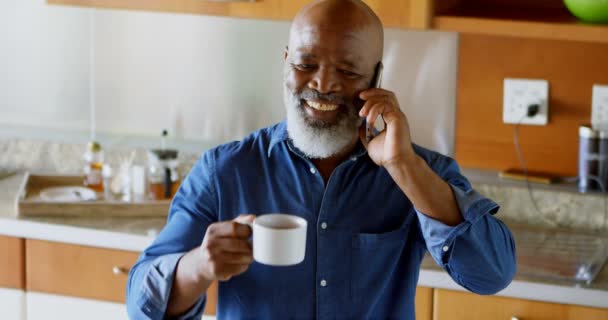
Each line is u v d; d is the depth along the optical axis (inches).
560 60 116.3
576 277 97.2
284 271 73.4
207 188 75.4
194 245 73.7
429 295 101.3
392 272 74.7
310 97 69.3
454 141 121.9
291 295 73.6
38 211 115.4
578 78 116.2
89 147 125.3
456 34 119.3
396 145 66.7
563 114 117.6
